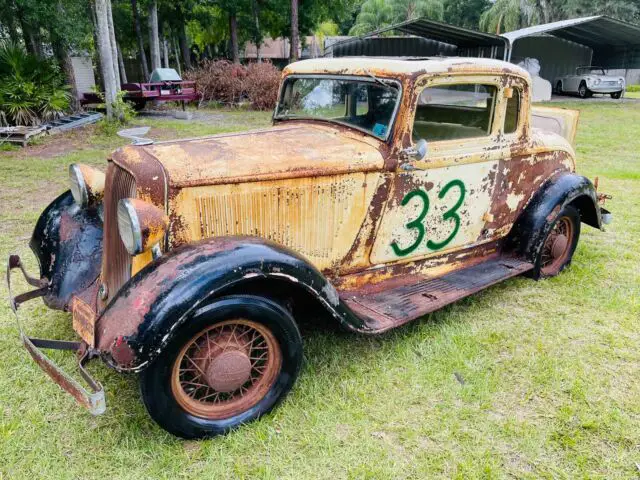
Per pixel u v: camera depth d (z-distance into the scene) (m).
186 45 27.84
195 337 2.32
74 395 2.26
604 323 3.67
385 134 3.07
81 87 20.47
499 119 3.54
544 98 20.66
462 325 3.60
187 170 2.58
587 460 2.45
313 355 3.20
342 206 3.03
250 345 2.53
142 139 2.85
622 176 7.71
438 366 3.12
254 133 3.25
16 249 4.79
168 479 2.30
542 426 2.66
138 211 2.30
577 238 4.46
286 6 24.67
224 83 18.59
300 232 2.96
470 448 2.51
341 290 3.29
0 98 11.38
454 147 3.35
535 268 4.13
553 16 38.47
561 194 4.01
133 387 2.90
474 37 20.33
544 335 3.51
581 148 10.11
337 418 2.68
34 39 14.20
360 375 3.02
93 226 3.33
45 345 2.62
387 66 3.08
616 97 21.66
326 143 3.07
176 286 2.20
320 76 3.48
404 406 2.79
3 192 6.79
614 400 2.86
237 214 2.73
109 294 2.81
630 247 5.12
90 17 18.92
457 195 3.49
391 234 3.30
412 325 3.59
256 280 2.49
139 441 2.51
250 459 2.42
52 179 7.52
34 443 2.48
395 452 2.48
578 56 25.27
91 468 2.35
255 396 2.63
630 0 36.62
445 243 3.63
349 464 2.40
